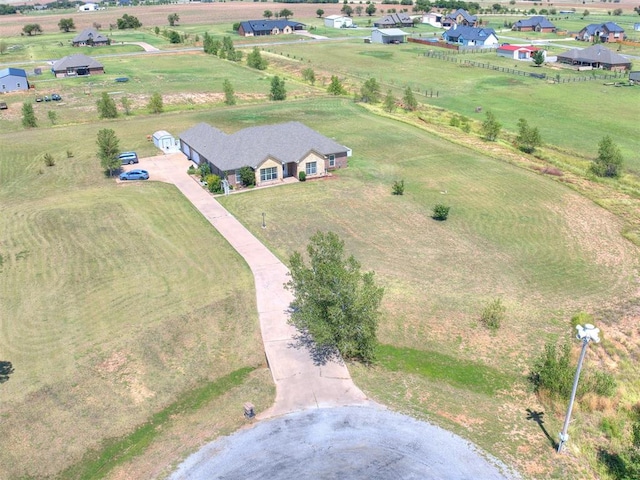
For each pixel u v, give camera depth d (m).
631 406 31.05
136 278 43.50
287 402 31.05
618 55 135.75
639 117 94.81
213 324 38.09
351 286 32.47
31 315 38.75
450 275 44.78
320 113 95.94
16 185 63.88
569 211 57.56
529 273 45.50
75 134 83.88
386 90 115.06
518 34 197.00
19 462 27.53
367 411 30.27
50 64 143.62
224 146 64.88
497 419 29.95
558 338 37.25
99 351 35.06
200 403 31.75
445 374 34.03
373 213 56.44
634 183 66.25
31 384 32.19
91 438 29.09
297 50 166.62
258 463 26.75
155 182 64.38
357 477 25.72
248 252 47.69
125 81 122.38
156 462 27.23
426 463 26.56
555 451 27.58
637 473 25.67
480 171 68.94
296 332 37.03
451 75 130.38
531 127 89.19
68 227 52.38
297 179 65.19
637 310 40.44
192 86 118.25
